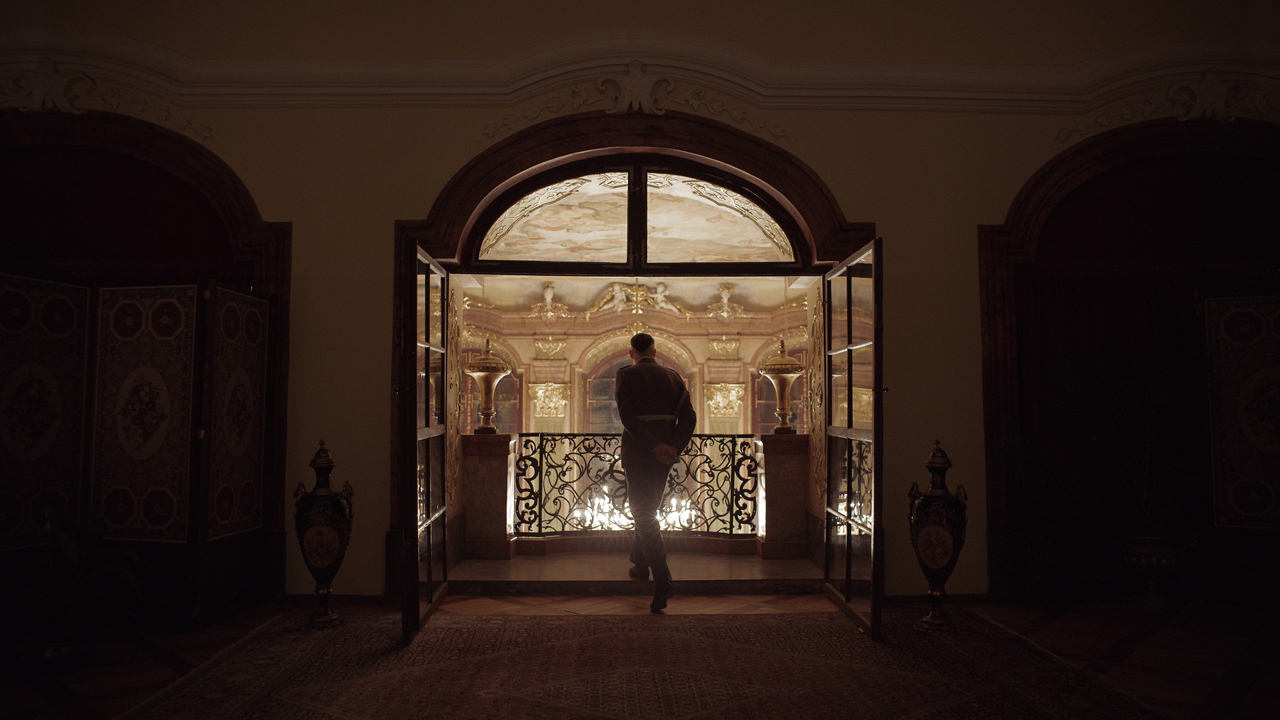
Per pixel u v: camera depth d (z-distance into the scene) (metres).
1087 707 3.31
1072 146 5.43
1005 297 5.39
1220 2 5.36
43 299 4.49
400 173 5.41
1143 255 5.45
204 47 5.37
